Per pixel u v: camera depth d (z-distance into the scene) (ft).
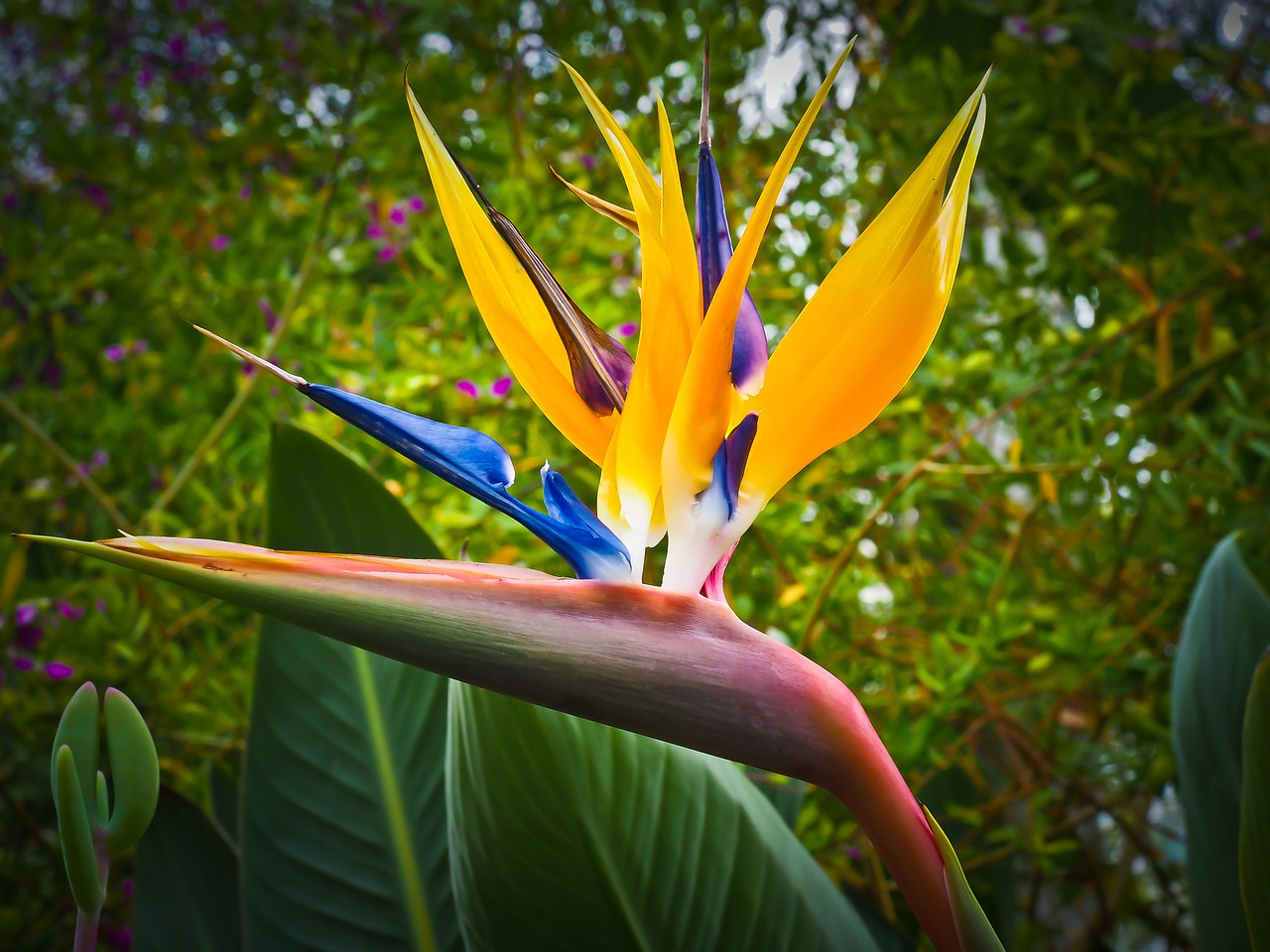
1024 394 2.18
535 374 1.22
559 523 1.10
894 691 2.23
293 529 1.68
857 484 2.36
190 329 2.65
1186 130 2.39
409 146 2.65
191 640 2.38
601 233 2.52
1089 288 2.49
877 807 1.06
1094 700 2.51
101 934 2.38
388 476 2.36
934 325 1.11
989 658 2.06
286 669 1.71
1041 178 2.61
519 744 1.35
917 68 2.51
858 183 2.54
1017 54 2.55
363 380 2.31
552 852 1.38
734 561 2.35
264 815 1.67
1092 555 2.38
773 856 1.45
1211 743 1.70
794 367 1.13
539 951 1.42
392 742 1.71
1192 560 2.26
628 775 1.39
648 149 2.54
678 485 1.11
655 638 1.07
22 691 2.43
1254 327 2.33
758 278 2.44
